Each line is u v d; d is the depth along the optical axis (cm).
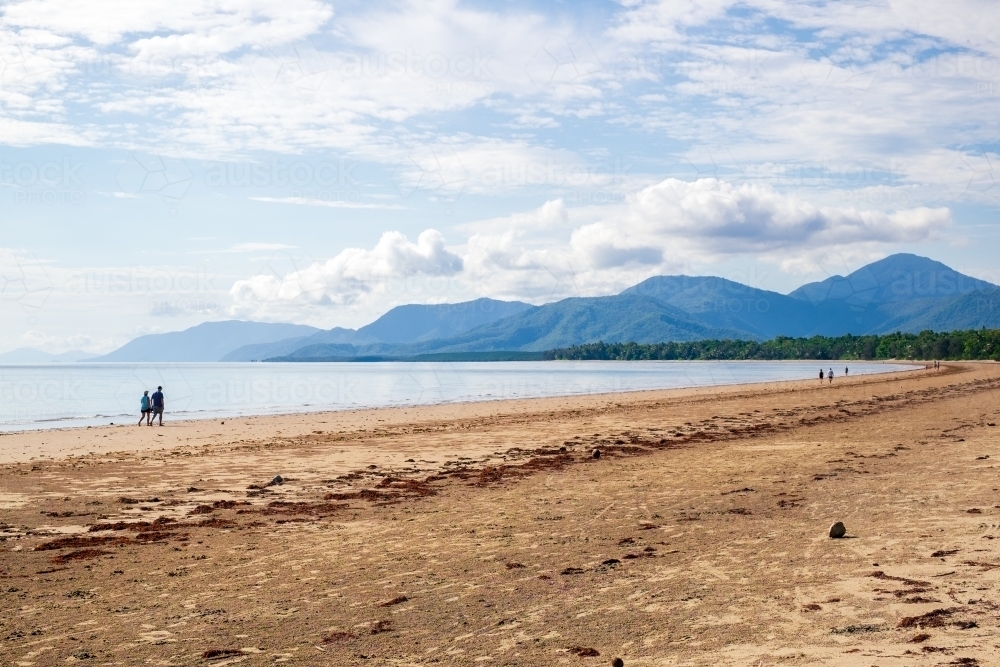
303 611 864
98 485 1931
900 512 1345
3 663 713
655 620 810
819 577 952
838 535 1173
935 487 1593
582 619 820
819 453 2323
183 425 4078
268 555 1145
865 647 704
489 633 782
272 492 1805
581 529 1292
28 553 1178
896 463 2020
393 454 2597
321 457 2528
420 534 1283
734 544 1154
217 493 1795
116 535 1311
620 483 1823
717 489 1683
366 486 1897
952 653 677
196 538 1276
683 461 2241
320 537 1273
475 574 1013
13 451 2856
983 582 891
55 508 1598
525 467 2189
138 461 2458
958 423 3256
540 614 841
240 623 824
